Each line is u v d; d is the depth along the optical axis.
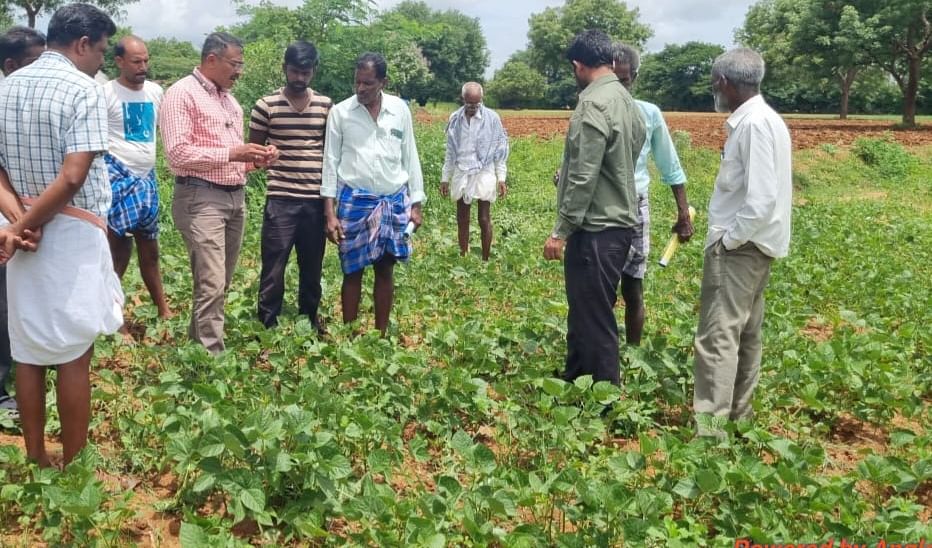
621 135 4.38
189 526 2.96
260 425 3.41
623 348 5.37
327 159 5.61
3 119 3.32
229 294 6.16
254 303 6.15
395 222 5.69
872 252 10.27
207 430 3.48
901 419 5.14
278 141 5.69
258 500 3.19
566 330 5.70
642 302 5.62
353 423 3.87
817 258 9.62
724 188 4.30
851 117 49.69
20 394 3.49
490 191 8.88
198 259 5.07
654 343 5.12
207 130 5.05
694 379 4.46
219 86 5.17
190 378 4.63
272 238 5.75
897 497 3.84
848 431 4.93
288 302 6.45
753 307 4.51
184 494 3.53
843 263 9.41
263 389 4.32
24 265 3.36
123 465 3.81
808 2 38.19
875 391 4.92
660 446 3.74
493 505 3.23
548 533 3.36
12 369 4.73
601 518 3.31
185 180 5.05
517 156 20.83
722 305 4.30
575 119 4.40
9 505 3.36
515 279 7.88
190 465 3.50
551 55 94.62
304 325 5.11
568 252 4.66
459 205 9.01
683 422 4.79
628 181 4.50
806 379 4.99
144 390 4.33
